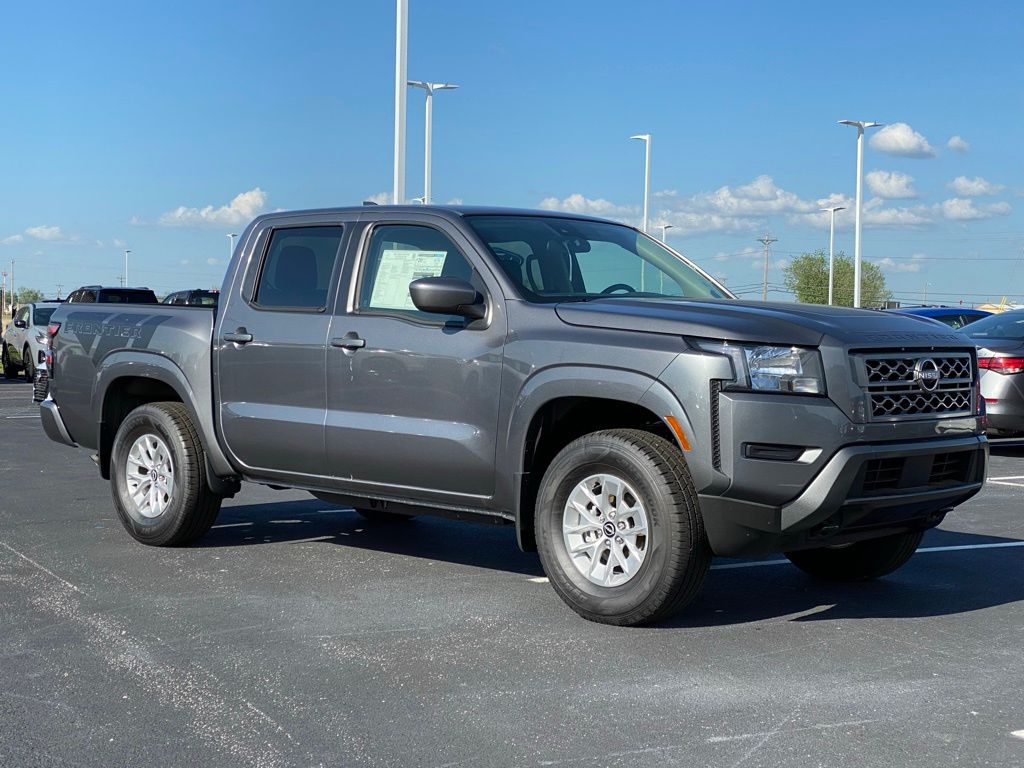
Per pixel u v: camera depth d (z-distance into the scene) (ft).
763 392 16.61
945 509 18.65
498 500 19.07
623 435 17.61
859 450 16.55
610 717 13.51
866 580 21.03
